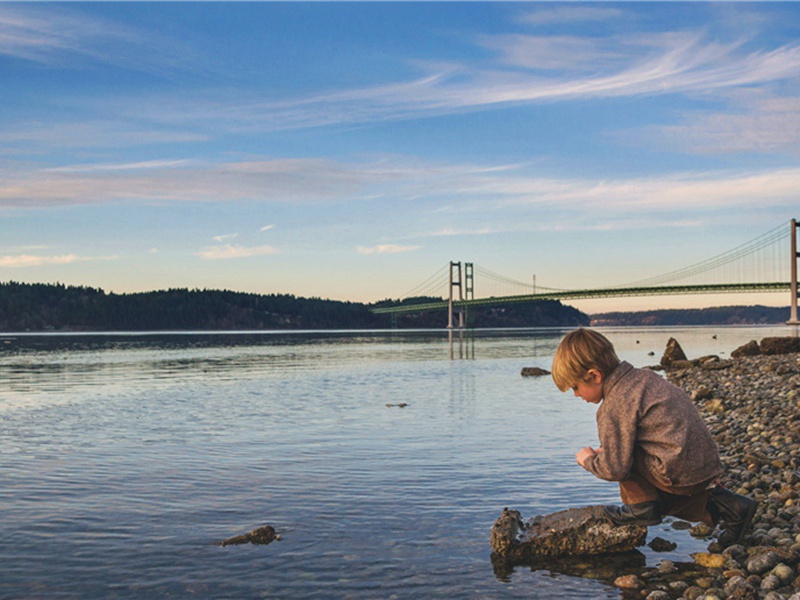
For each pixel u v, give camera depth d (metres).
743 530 4.14
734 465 6.53
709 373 18.33
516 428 9.87
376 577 3.96
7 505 5.58
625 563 4.16
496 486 6.12
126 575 4.00
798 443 7.15
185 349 46.12
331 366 27.08
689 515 4.12
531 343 58.31
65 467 7.13
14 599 3.64
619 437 3.80
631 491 4.11
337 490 6.02
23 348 48.28
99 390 16.64
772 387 12.59
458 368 25.70
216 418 11.23
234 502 5.63
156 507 5.49
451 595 3.71
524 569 4.09
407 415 11.51
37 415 11.77
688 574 3.94
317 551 4.42
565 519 4.47
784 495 5.12
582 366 3.85
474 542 4.59
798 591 3.50
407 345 53.94
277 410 12.36
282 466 7.11
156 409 12.59
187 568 4.11
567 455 7.63
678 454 3.74
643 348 44.53
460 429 9.77
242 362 29.98
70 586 3.83
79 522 5.07
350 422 10.62
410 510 5.36
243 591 3.76
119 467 7.12
